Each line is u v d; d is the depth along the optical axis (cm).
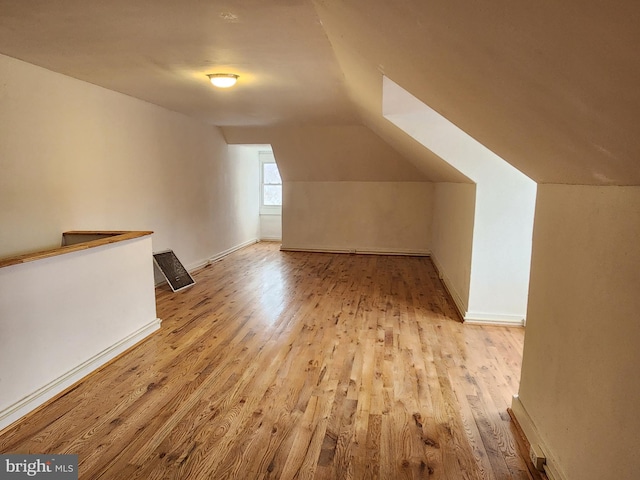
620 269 121
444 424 209
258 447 190
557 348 168
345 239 689
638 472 110
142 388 241
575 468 148
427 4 92
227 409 220
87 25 211
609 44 58
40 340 219
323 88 344
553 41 69
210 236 598
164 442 192
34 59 277
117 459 181
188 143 519
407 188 658
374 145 584
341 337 320
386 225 673
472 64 111
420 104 316
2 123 270
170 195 482
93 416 212
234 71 298
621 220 121
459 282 397
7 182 276
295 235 702
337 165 637
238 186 697
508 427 207
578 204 152
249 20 201
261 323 349
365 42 171
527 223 333
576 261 153
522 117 123
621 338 120
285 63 275
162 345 302
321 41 230
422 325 347
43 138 302
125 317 293
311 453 186
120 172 390
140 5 185
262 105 427
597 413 133
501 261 340
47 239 310
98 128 358
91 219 355
